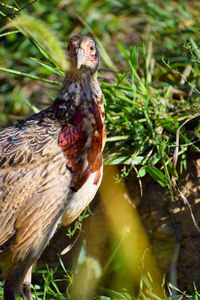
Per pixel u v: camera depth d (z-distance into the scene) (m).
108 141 9.59
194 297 7.94
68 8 13.08
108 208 9.26
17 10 9.81
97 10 13.23
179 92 10.34
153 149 9.41
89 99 8.10
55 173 7.61
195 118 9.36
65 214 7.98
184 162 9.11
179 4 13.23
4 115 12.13
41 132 7.86
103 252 9.11
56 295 8.27
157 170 8.70
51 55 9.67
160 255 8.91
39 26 6.23
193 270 8.73
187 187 9.07
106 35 12.92
